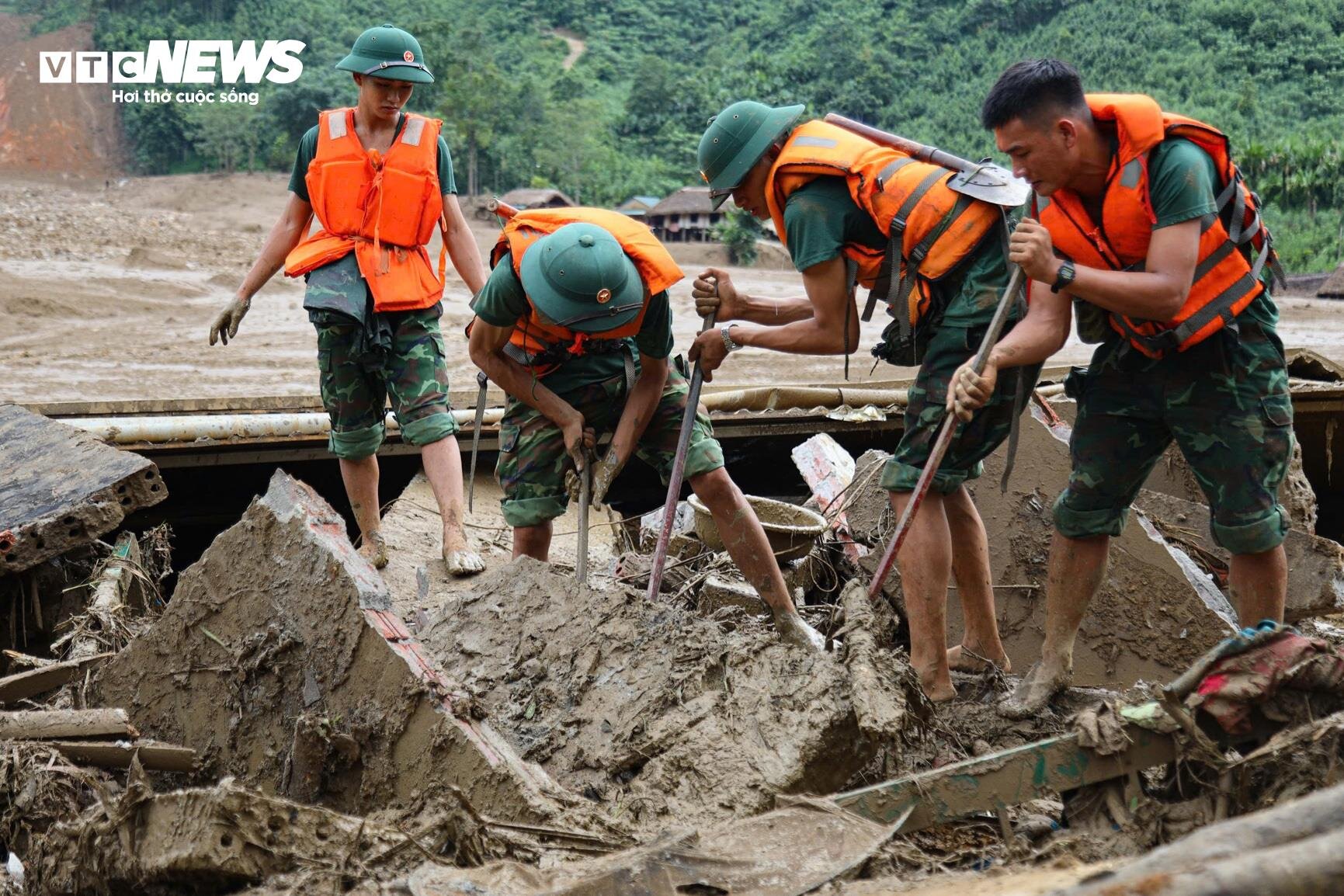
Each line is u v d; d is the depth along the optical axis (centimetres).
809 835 262
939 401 397
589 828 278
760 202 424
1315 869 150
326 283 513
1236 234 354
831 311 403
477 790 295
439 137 535
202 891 266
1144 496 520
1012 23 10062
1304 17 8669
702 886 245
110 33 11531
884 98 9825
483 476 688
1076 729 276
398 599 505
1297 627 483
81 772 326
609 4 13250
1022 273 366
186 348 1688
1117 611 444
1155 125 342
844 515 537
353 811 312
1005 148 355
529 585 373
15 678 377
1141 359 373
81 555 481
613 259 403
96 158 10150
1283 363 371
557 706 335
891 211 388
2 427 550
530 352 443
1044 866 249
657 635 340
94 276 2998
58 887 290
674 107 10775
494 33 12850
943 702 400
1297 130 7588
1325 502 802
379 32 522
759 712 304
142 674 363
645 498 827
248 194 7838
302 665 330
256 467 733
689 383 457
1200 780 269
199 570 356
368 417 535
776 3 12962
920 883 244
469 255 555
